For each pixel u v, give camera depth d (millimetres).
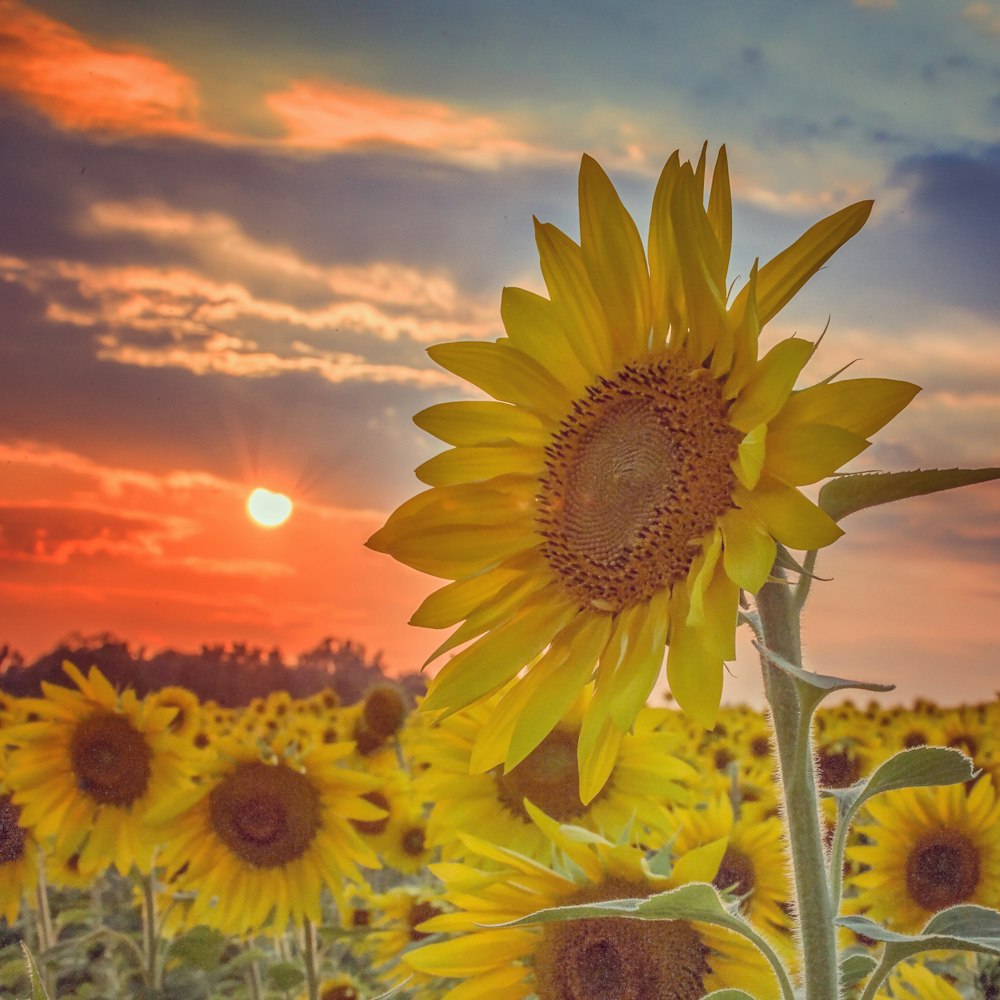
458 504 1986
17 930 6480
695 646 1653
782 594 1633
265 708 12227
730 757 8156
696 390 1813
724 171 1699
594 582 1846
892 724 8805
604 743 1743
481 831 4215
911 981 3252
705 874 2312
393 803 6785
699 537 1756
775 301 1713
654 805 4180
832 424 1539
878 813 4875
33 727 5566
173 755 5562
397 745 8422
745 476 1489
